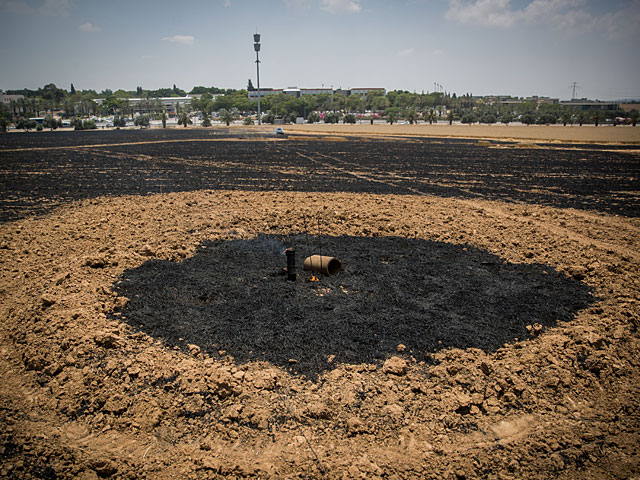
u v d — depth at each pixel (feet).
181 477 12.82
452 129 279.49
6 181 68.49
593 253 32.89
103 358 17.98
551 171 81.35
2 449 13.76
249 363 18.03
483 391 16.57
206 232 37.11
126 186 63.21
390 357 18.67
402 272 28.35
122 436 14.32
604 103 539.29
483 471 13.14
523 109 570.46
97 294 23.70
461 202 52.39
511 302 24.13
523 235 37.58
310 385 16.76
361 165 89.71
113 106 620.90
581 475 13.12
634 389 16.99
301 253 31.89
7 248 33.45
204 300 23.88
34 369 17.78
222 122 474.90
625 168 85.92
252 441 14.10
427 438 14.29
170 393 16.10
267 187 62.23
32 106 547.08
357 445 13.97
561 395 16.57
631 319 22.03
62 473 12.93
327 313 22.48
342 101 644.27
